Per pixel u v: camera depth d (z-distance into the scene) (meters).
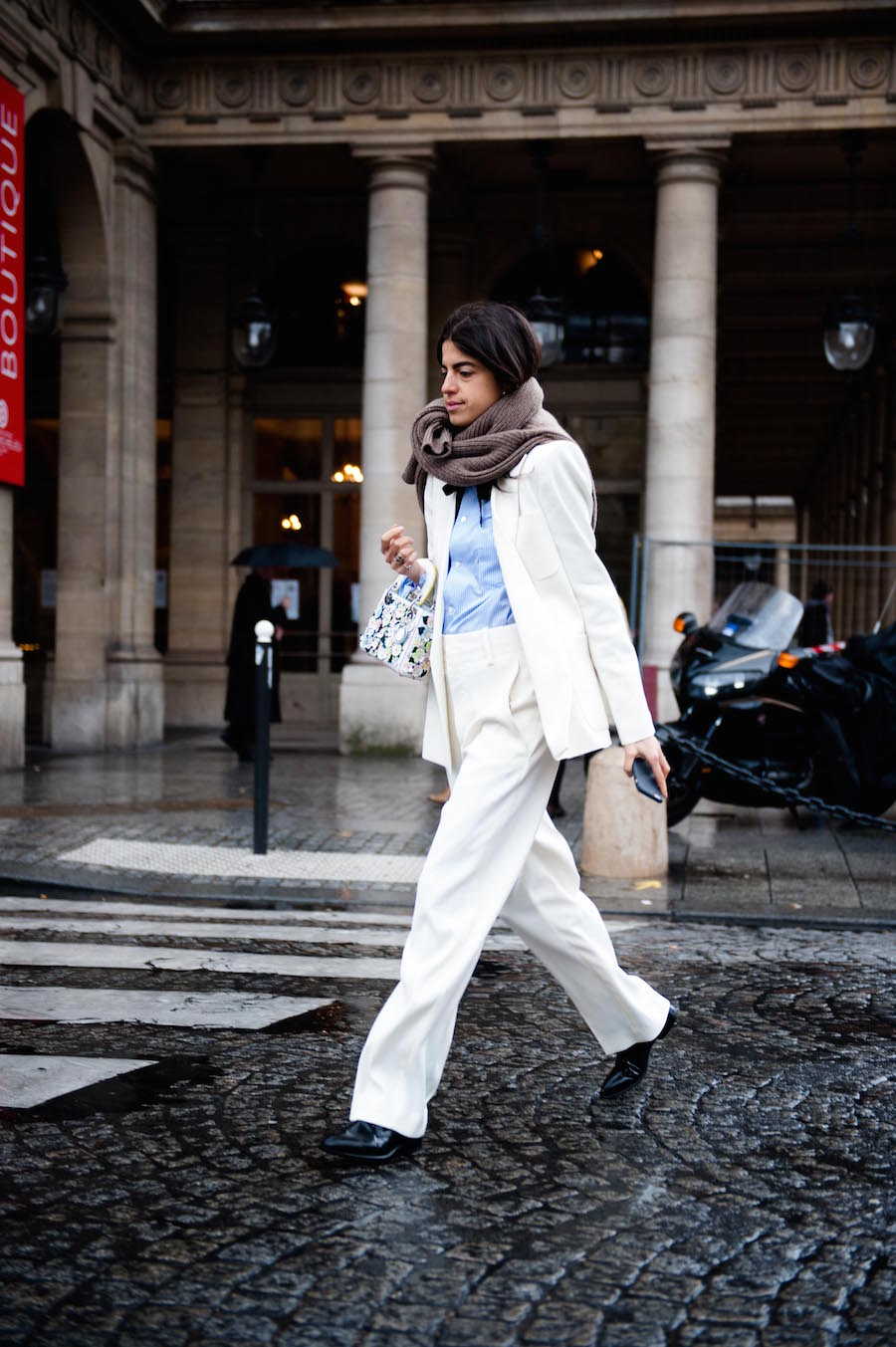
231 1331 2.44
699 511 14.36
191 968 5.34
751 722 9.30
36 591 18.67
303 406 18.56
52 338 18.27
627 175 16.62
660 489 14.38
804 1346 2.42
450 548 3.34
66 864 7.66
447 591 3.33
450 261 17.70
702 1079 3.99
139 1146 3.36
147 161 14.99
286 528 18.66
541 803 3.31
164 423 18.80
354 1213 2.96
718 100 14.20
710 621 9.85
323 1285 2.62
